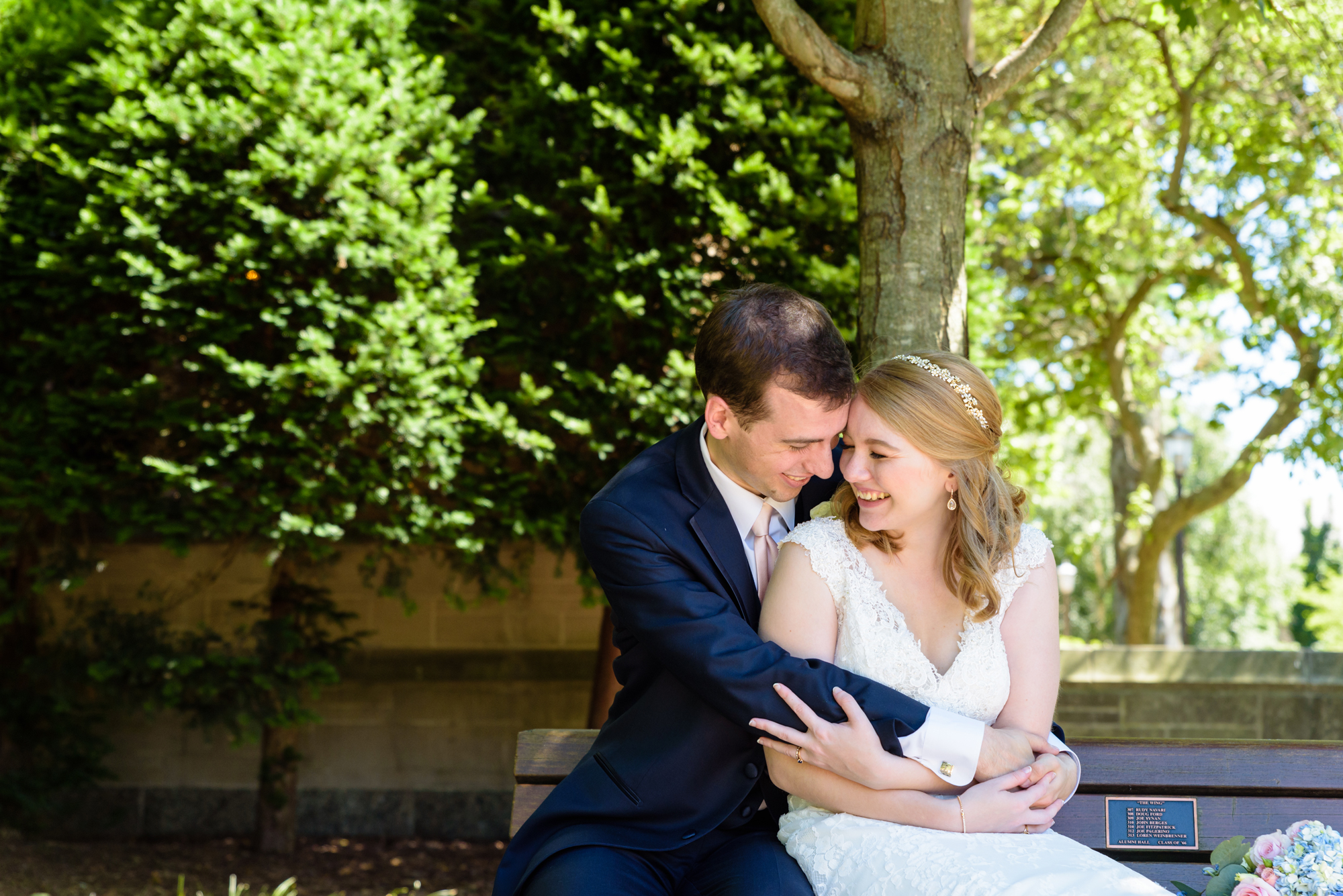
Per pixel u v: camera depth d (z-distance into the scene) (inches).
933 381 88.7
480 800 270.5
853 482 89.9
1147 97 319.0
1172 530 370.3
